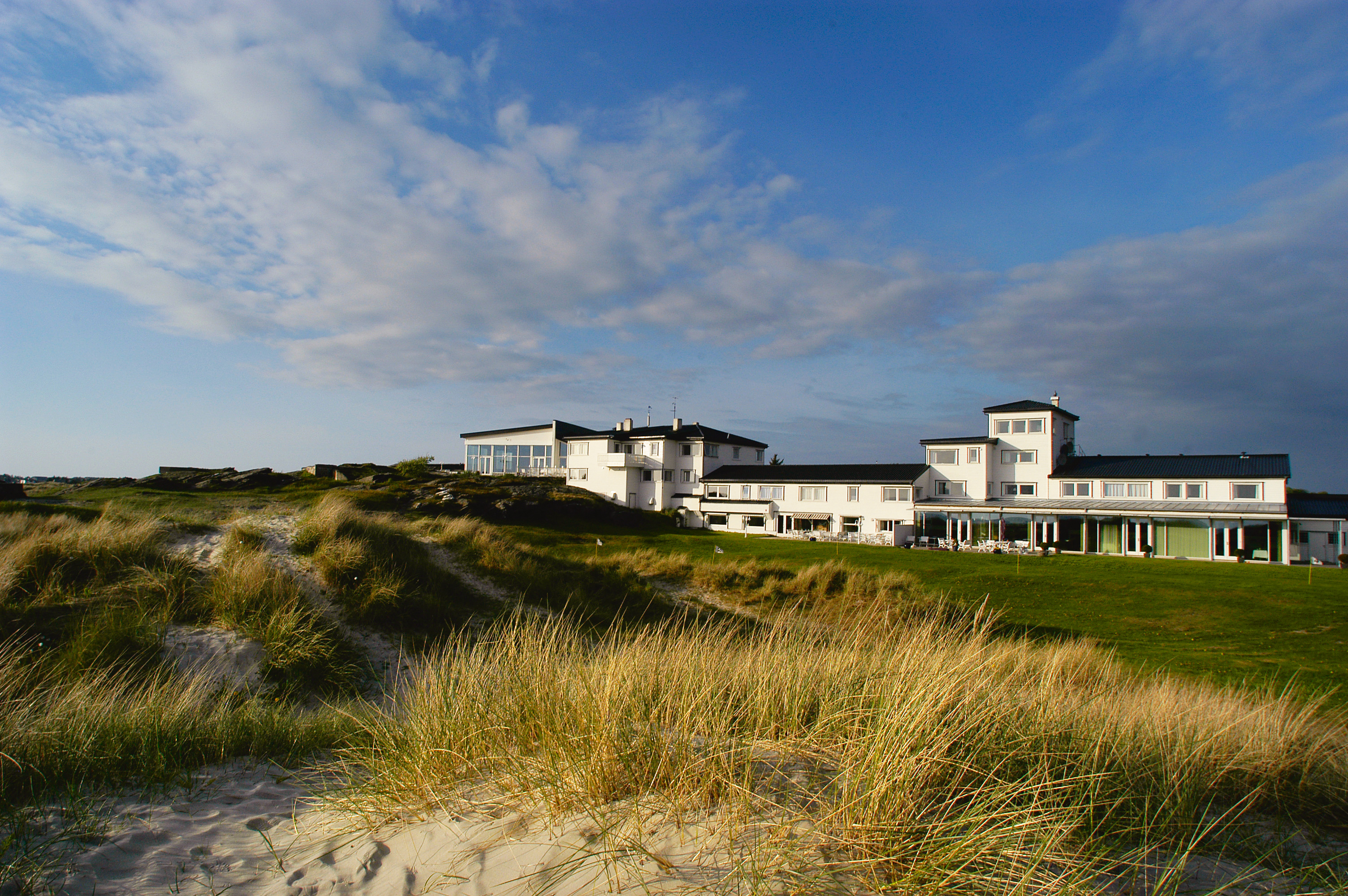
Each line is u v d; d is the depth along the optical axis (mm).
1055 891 2363
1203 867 2863
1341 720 6090
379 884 2754
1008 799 2789
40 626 8758
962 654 4871
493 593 14672
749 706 4473
